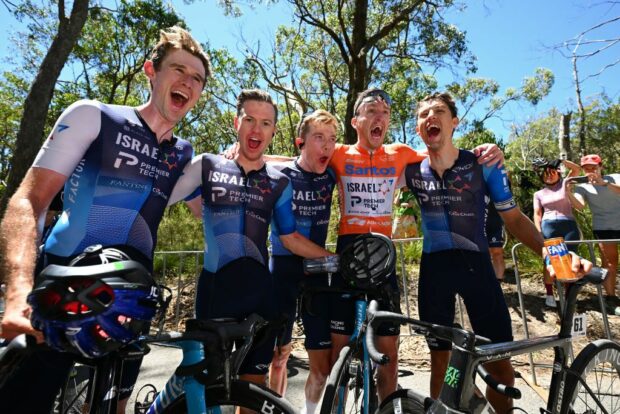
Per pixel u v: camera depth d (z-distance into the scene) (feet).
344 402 6.22
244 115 7.25
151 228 5.74
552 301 15.47
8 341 3.78
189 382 4.61
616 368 7.00
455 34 47.83
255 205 7.23
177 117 5.94
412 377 11.48
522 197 22.76
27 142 28.45
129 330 3.21
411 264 20.58
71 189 5.36
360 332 6.27
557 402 6.01
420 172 8.71
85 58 61.52
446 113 8.21
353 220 9.18
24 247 4.14
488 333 7.75
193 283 19.98
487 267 7.95
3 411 4.26
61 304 2.90
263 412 4.67
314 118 9.73
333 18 56.85
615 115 78.43
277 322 5.39
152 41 56.39
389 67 59.21
